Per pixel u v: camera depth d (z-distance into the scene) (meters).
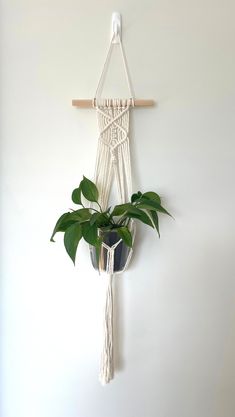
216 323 1.15
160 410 1.17
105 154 1.08
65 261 1.12
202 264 1.14
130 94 1.09
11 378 1.15
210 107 1.10
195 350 1.16
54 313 1.14
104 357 1.10
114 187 1.10
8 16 1.06
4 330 1.14
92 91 1.08
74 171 1.10
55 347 1.15
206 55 1.08
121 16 1.07
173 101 1.09
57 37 1.07
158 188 1.11
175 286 1.14
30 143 1.09
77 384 1.16
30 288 1.13
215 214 1.12
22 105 1.08
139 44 1.08
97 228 0.96
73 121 1.09
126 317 1.15
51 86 1.08
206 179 1.11
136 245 1.13
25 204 1.11
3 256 1.12
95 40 1.07
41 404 1.16
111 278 1.08
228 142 1.11
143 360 1.16
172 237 1.13
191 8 1.07
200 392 1.17
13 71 1.08
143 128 1.10
